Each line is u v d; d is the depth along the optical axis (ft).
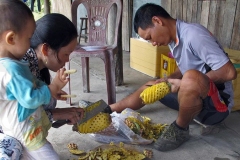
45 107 5.65
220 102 6.72
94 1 9.47
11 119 4.74
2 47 4.47
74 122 5.88
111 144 6.71
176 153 6.73
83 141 7.17
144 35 6.69
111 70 8.72
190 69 6.53
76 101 9.50
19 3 4.37
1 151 4.64
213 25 11.98
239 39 11.01
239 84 8.39
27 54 5.04
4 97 4.48
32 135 4.88
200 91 6.29
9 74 4.33
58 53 5.08
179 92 6.44
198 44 6.44
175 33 6.72
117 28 9.14
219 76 6.46
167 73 11.05
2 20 4.23
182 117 6.65
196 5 12.56
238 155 6.64
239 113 8.63
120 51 10.63
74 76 12.00
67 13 21.70
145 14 6.50
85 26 20.20
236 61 8.63
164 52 11.56
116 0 9.19
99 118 6.11
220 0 11.48
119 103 8.00
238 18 10.91
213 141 7.19
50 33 4.89
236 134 7.51
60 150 6.79
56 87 4.70
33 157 5.08
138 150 6.79
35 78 5.03
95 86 10.85
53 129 7.66
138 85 11.06
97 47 8.91
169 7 14.07
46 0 16.07
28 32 4.46
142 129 7.11
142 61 12.41
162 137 6.75
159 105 9.07
